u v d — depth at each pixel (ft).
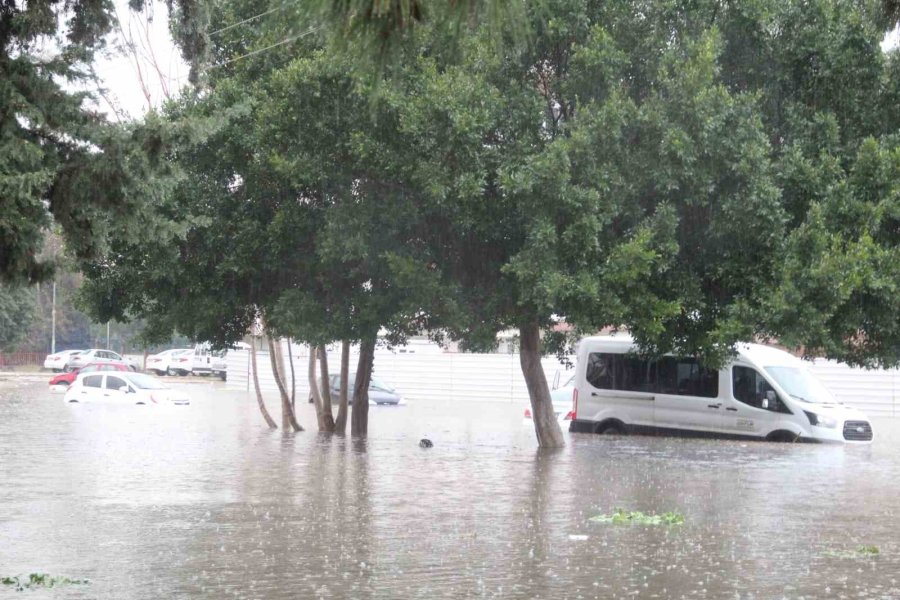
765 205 61.16
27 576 34.37
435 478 62.34
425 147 63.31
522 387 174.91
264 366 193.88
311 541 41.04
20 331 253.85
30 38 33.60
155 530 43.47
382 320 72.23
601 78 65.05
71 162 32.91
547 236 61.11
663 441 89.10
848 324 62.90
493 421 124.06
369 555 38.19
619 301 61.57
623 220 64.85
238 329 82.23
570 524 45.52
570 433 97.76
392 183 66.28
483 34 18.63
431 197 62.95
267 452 78.74
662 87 63.98
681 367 94.22
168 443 86.38
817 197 63.62
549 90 68.49
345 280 73.41
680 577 34.60
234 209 73.26
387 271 69.15
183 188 70.90
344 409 100.01
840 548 40.16
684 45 64.80
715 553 38.93
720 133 61.72
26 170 31.35
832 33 65.05
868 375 144.87
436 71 65.26
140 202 33.65
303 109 66.23
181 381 228.63
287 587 32.81
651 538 42.06
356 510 49.34
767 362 91.71
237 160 71.00
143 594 31.76
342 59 17.62
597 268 61.98
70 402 147.84
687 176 61.77
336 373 155.94
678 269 65.92
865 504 52.31
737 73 67.46
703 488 58.34
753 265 63.98
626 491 56.80
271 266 72.38
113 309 78.54
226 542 40.73
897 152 62.59
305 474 64.13
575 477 63.10
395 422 122.11
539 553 38.73
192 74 42.37
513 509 49.90
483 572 35.24
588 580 34.06
